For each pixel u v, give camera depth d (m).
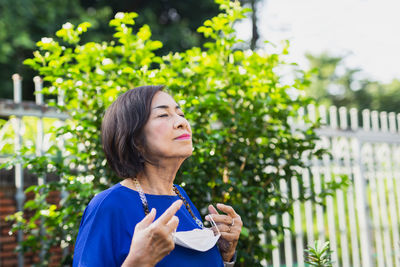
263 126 3.40
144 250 1.29
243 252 3.10
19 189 3.77
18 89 3.73
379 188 5.94
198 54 3.40
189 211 1.72
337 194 5.39
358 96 18.61
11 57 10.10
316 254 2.03
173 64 3.31
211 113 3.27
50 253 3.42
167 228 1.30
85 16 10.19
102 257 1.39
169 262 1.46
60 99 3.52
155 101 1.59
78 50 3.13
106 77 3.18
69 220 3.04
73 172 3.87
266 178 3.36
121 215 1.45
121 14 3.09
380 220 6.16
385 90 18.05
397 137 6.07
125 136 1.56
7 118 3.84
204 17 12.77
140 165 1.57
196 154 3.00
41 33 10.05
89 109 3.15
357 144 5.62
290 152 3.37
